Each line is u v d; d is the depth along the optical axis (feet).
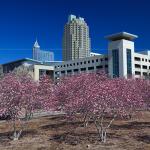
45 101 65.36
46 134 68.03
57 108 67.10
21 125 82.94
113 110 56.44
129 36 461.37
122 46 447.83
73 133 67.82
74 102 54.29
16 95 58.03
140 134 64.39
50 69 498.28
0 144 58.08
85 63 498.69
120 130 69.97
